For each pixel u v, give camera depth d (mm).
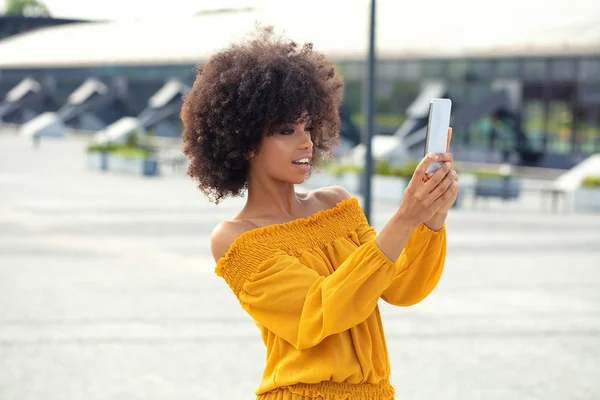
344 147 30891
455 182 1924
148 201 18234
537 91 26859
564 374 6070
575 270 10508
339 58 30297
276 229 2135
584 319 7805
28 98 52250
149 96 45969
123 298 8445
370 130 11695
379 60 31062
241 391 5594
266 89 2092
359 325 2148
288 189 2244
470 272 10195
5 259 10680
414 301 2246
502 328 7418
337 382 2105
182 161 26984
